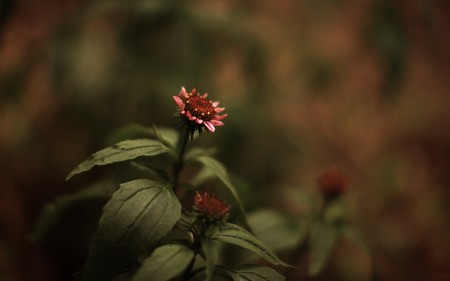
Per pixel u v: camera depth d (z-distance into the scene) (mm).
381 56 1027
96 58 1048
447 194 1531
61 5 1338
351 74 1748
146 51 1044
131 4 1016
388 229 1376
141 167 565
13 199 1206
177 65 1034
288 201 1152
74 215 1168
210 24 1043
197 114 552
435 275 1310
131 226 483
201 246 517
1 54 1258
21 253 1103
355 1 1421
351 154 1605
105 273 475
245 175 1056
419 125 1728
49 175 1239
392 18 1039
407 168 1593
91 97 1043
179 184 566
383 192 1515
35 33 1297
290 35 1347
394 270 1302
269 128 1094
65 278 1127
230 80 1348
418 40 1756
